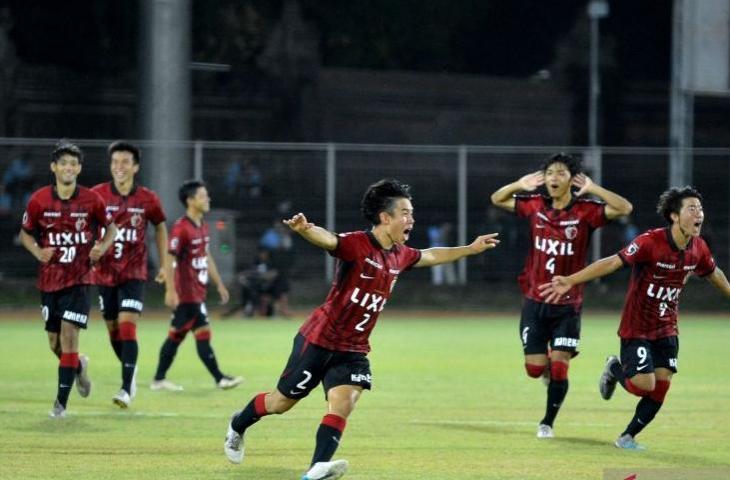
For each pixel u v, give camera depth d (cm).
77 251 3903
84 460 3212
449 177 10975
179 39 10256
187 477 3000
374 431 3816
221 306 9738
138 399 4509
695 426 3991
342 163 11831
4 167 9988
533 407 4441
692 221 3347
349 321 2828
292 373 2870
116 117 13762
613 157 10562
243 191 10244
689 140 10481
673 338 3500
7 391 4703
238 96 14388
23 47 14425
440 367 5891
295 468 3141
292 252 10056
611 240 10181
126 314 4272
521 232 10206
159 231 4469
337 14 15538
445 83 15138
